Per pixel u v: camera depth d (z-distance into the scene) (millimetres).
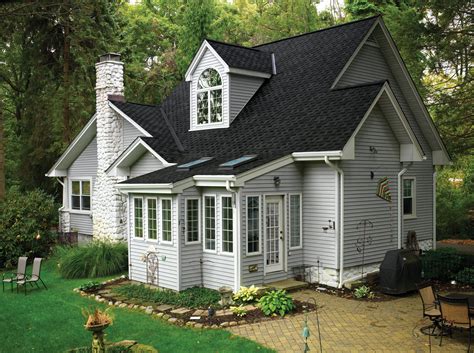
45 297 12703
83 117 25438
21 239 17938
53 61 25641
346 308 10766
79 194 22109
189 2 33469
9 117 32688
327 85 14906
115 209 18188
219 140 15820
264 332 9109
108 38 25266
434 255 14172
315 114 13922
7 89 31188
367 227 13523
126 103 18922
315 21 34438
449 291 12844
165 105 20344
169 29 39719
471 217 23219
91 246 16125
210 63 16953
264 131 14742
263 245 12297
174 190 12242
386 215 14172
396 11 18297
